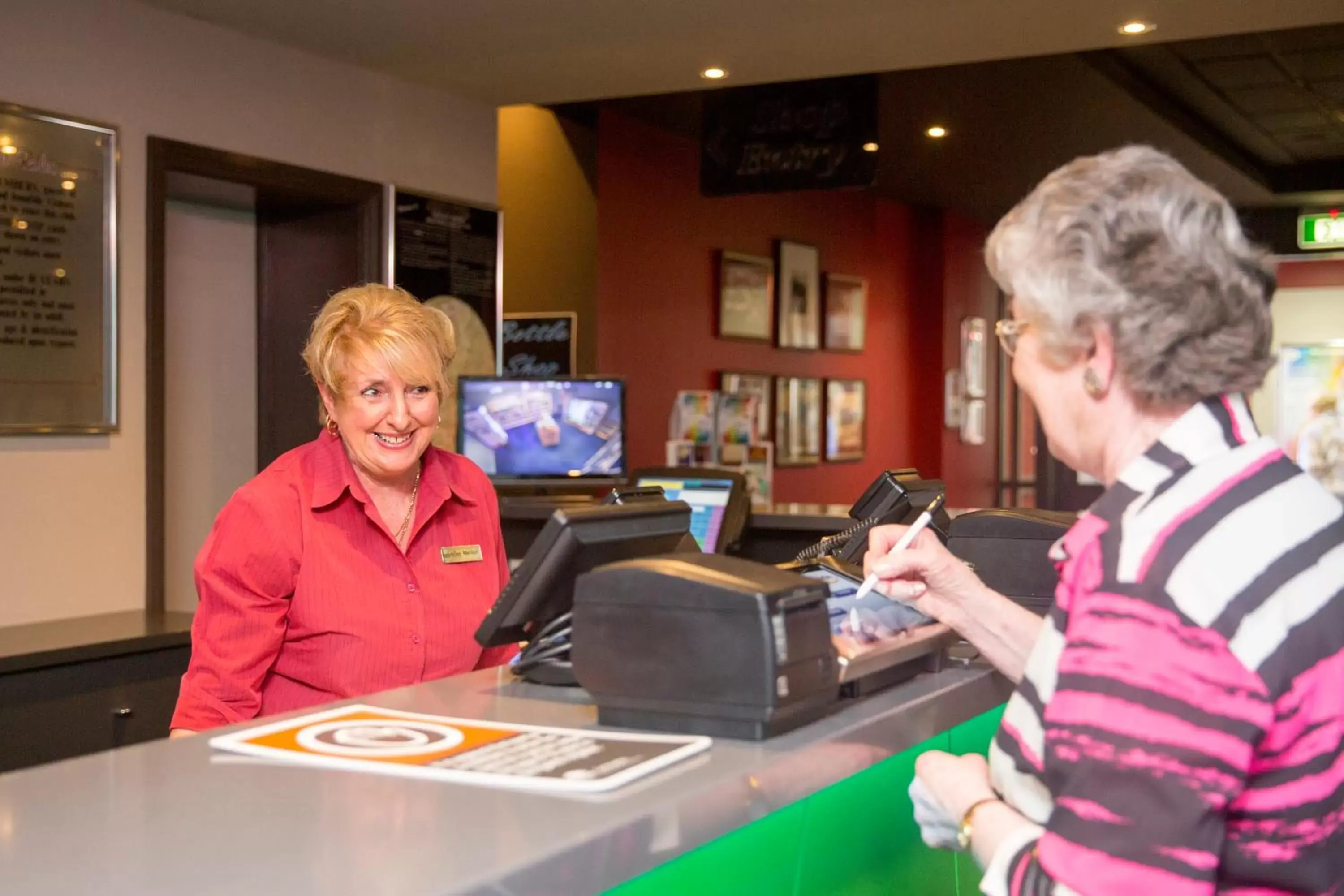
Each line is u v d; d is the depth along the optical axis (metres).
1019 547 2.10
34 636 3.48
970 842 1.17
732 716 1.25
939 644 1.60
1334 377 10.16
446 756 1.17
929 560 1.52
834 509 4.22
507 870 0.89
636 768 1.13
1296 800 0.98
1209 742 0.93
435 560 2.09
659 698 1.28
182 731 1.90
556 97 5.47
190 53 4.32
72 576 4.02
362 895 0.83
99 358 4.04
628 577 1.30
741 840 1.26
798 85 6.20
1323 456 10.20
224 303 4.96
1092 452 1.13
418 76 5.12
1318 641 0.97
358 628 1.99
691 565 1.31
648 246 7.65
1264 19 4.49
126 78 4.12
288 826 0.98
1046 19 4.46
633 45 4.71
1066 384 1.13
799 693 1.27
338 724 1.31
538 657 1.52
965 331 11.41
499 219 5.59
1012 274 1.11
